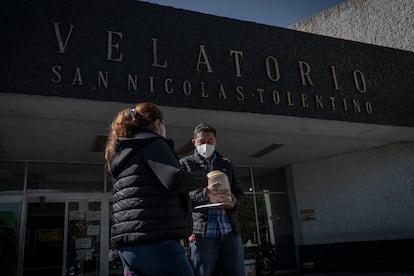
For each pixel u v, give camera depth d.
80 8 5.40
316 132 7.70
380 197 9.41
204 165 2.94
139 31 5.68
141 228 1.75
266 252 10.53
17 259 8.09
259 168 11.41
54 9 5.24
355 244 9.69
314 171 10.84
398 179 9.14
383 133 8.19
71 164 9.16
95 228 8.93
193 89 5.82
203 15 6.26
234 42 6.38
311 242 10.60
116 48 5.45
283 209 11.29
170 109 5.71
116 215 1.85
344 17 11.72
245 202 10.82
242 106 6.11
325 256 10.20
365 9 11.19
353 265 9.61
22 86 4.80
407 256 8.71
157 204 1.80
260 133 7.61
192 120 6.32
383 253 9.11
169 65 5.74
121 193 1.85
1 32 4.89
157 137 1.91
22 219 8.37
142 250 1.79
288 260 10.79
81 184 9.10
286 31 6.97
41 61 4.97
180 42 5.93
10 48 4.88
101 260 8.75
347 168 10.15
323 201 10.52
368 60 7.77
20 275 8.02
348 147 9.54
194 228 2.80
